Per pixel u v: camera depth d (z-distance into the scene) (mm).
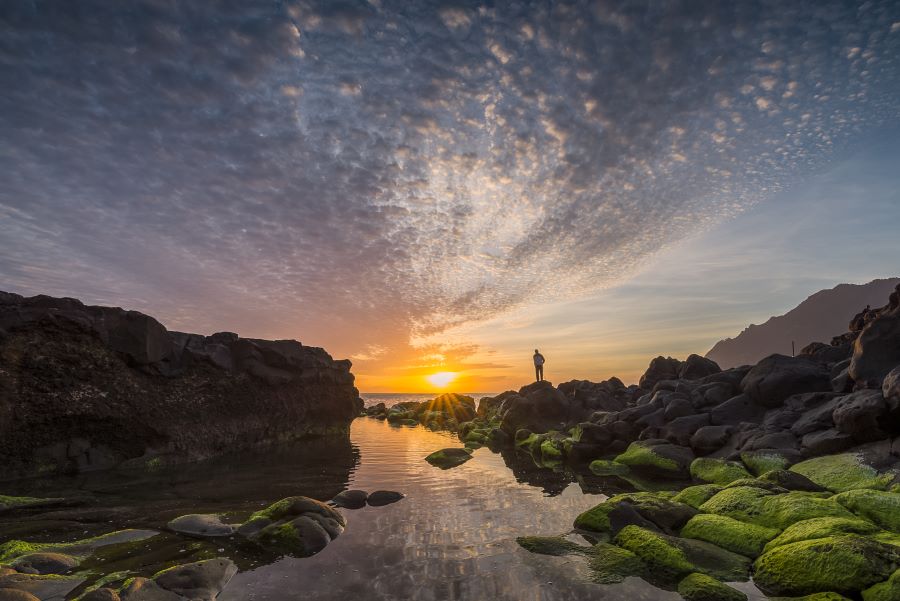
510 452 29141
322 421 36531
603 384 44219
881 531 9102
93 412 19938
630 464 21562
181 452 23266
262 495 15453
